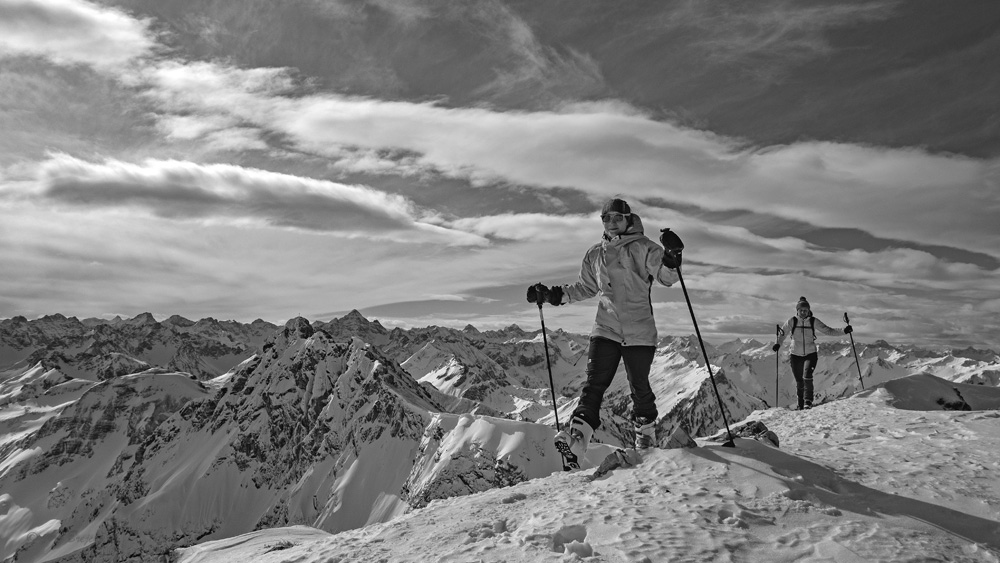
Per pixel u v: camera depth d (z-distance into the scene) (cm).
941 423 906
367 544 652
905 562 451
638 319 739
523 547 531
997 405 1247
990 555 466
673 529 524
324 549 677
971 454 723
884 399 1220
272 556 737
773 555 476
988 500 573
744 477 640
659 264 721
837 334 1711
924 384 1274
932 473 658
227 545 1550
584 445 742
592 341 761
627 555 480
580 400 756
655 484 649
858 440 859
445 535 613
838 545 481
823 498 584
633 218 750
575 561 480
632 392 773
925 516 541
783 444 869
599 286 764
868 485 634
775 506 565
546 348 906
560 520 582
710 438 803
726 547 487
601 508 598
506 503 715
